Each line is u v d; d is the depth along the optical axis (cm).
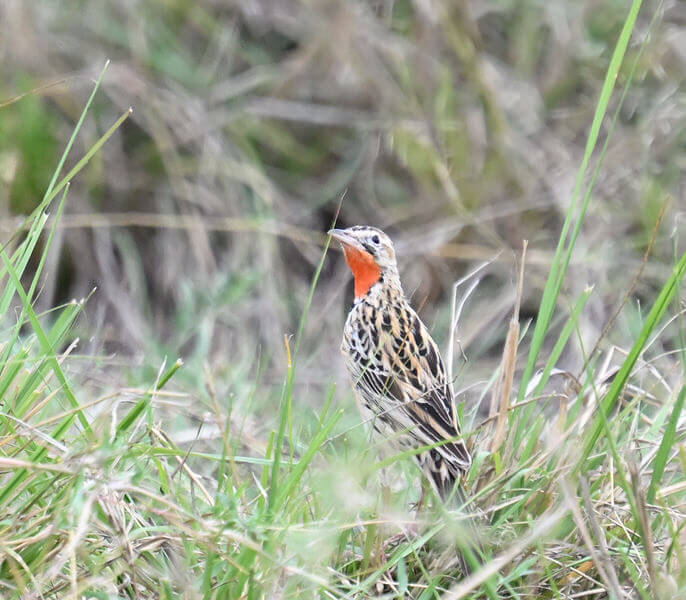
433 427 775
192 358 1159
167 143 1241
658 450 681
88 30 1272
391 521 623
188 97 1270
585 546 666
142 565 611
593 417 750
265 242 1233
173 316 1218
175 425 922
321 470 691
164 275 1225
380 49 1303
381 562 660
